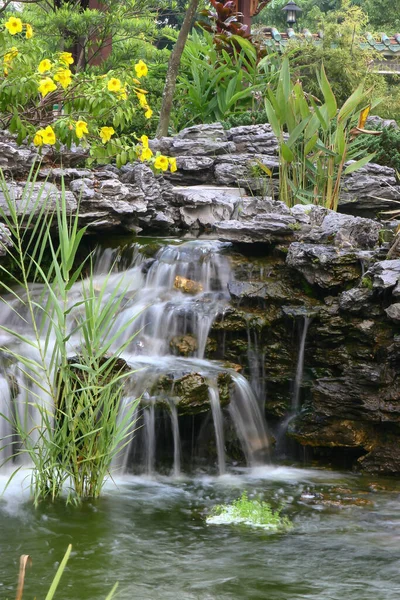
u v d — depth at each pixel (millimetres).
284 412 7969
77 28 13844
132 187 10039
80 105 9312
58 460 6324
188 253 8930
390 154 11906
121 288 8867
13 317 8539
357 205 10805
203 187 10969
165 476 7141
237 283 8398
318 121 9883
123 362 7230
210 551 5305
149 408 7125
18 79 8883
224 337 8125
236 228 8773
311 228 8852
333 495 6613
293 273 8445
